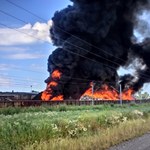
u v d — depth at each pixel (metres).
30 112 41.72
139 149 17.31
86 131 21.47
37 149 14.50
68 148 14.96
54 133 18.45
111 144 18.48
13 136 15.82
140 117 37.62
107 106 65.00
